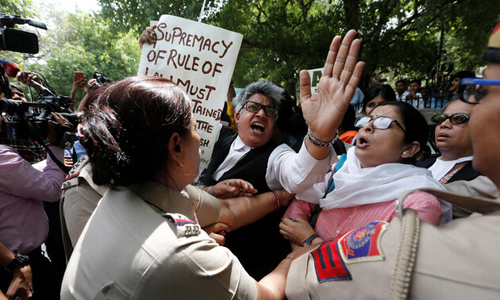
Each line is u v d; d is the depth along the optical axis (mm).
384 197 1156
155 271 721
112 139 762
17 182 1635
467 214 1127
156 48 1683
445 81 5738
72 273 815
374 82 9195
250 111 1613
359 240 683
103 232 811
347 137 2625
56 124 1909
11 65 2449
